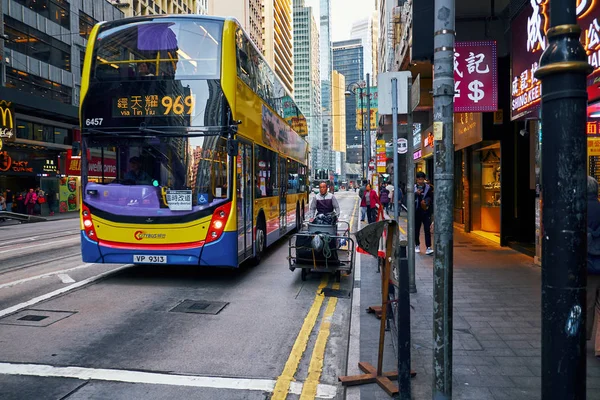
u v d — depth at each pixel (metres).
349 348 5.00
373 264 10.36
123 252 7.96
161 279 8.75
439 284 3.41
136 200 7.93
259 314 6.51
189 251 7.81
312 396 4.01
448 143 3.41
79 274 9.12
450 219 3.41
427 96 16.67
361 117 35.12
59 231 19.38
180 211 7.81
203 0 76.25
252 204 9.52
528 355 4.64
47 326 5.83
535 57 7.09
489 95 8.02
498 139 12.13
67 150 36.34
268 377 4.39
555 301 2.12
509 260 10.12
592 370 4.25
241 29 8.77
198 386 4.17
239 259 8.34
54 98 34.97
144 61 8.02
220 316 6.39
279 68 121.25
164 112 7.91
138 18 8.25
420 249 11.80
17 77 31.03
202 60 7.97
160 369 4.54
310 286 8.30
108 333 5.59
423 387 4.00
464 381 4.04
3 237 16.61
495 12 10.80
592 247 4.43
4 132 27.77
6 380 4.22
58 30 35.53
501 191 12.20
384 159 28.66
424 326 5.66
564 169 2.08
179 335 5.56
